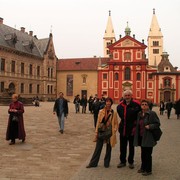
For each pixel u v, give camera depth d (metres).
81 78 95.75
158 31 120.12
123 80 89.44
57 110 19.70
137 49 88.94
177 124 27.73
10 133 15.05
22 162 11.40
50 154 12.93
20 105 15.27
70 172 10.10
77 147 14.67
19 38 83.31
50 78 94.00
